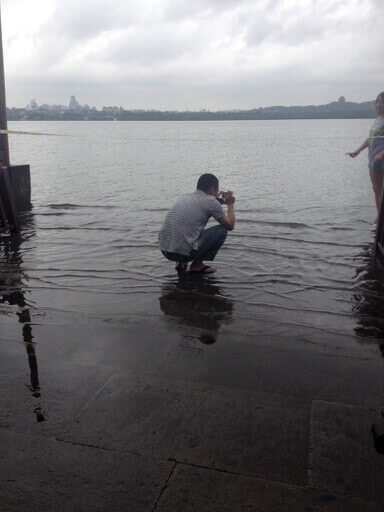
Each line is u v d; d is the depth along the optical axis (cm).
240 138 4834
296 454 247
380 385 316
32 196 1151
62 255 636
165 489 224
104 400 296
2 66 845
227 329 404
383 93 736
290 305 462
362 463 241
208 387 311
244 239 709
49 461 243
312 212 928
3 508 213
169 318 428
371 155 755
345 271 565
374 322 424
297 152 2753
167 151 2905
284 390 309
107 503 216
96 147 3394
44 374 328
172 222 538
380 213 589
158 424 272
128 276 549
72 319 427
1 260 616
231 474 233
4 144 909
